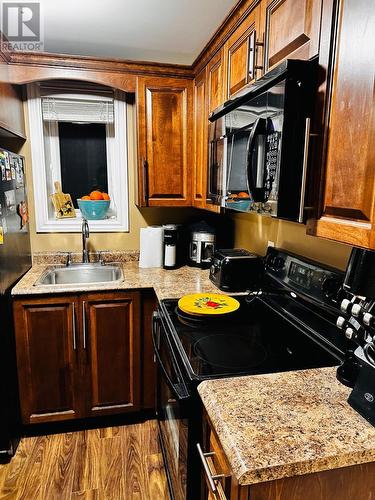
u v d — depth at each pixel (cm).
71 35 208
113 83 224
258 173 114
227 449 76
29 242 245
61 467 186
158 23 192
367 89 77
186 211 276
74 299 203
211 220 279
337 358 119
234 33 159
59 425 219
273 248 174
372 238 77
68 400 212
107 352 212
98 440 208
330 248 139
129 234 270
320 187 96
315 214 98
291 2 109
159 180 235
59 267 245
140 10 178
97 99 249
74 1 169
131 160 261
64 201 260
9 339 192
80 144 261
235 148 141
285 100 98
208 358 120
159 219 272
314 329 136
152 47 226
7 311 189
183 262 261
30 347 201
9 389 191
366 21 77
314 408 88
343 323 100
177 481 132
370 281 88
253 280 191
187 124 233
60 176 262
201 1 171
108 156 266
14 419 198
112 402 218
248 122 125
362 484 78
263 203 112
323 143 94
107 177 269
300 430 79
